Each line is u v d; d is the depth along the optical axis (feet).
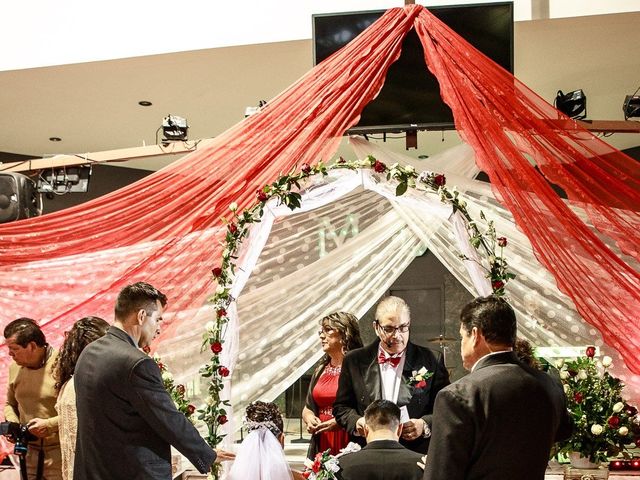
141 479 8.36
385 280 16.98
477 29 14.02
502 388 7.27
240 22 17.84
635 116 16.51
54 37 18.81
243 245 12.08
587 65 19.38
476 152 11.63
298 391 28.89
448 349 30.94
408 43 13.75
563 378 11.50
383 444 8.79
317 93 12.42
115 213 13.26
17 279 13.38
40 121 23.72
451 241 14.96
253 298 16.53
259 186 12.13
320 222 17.10
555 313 13.82
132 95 21.43
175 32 18.16
